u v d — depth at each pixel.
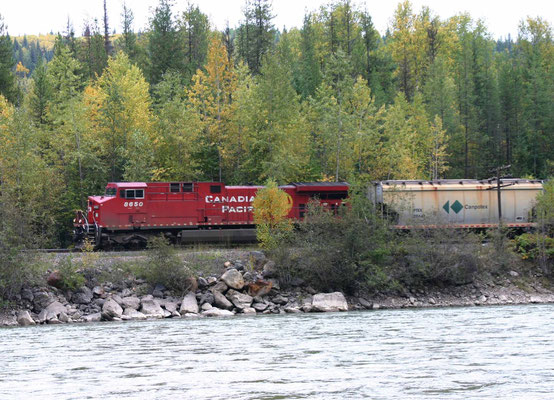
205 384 24.92
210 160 83.88
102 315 48.09
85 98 84.38
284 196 59.81
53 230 71.00
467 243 59.88
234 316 49.41
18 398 23.05
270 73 84.75
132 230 60.34
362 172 91.88
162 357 31.11
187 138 80.50
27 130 70.81
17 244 50.66
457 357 29.55
